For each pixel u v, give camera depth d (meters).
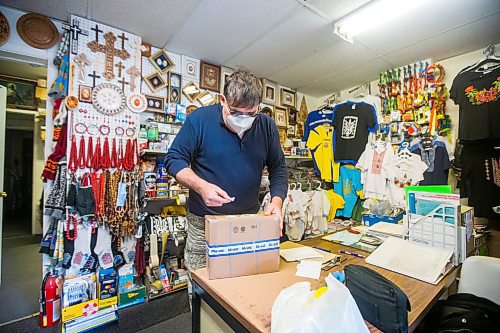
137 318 1.98
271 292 0.87
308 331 0.55
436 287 1.00
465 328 1.01
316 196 2.92
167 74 2.55
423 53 2.55
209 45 2.46
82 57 2.01
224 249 0.96
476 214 2.23
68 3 1.83
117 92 2.18
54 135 2.04
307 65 2.89
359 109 3.12
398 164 2.73
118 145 2.19
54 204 1.95
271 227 1.03
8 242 3.81
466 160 2.32
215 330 0.92
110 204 2.09
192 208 1.29
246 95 1.06
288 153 3.48
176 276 2.41
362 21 1.98
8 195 5.04
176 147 1.20
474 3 1.77
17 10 1.89
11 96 3.59
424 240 1.36
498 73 2.12
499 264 1.16
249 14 1.96
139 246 2.25
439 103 2.59
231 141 1.21
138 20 2.05
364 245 1.48
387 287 0.74
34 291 2.34
